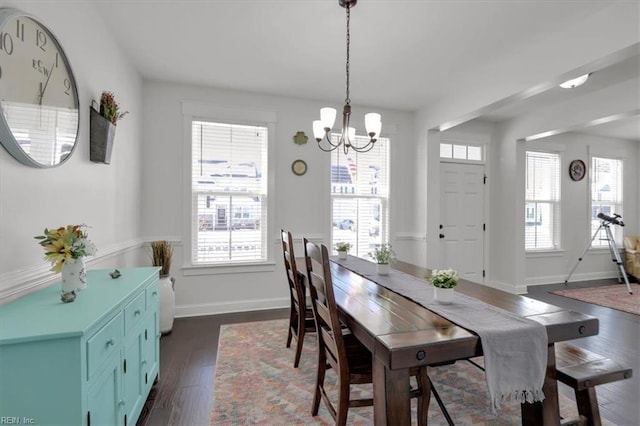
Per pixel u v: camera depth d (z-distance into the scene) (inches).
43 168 58.9
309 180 150.4
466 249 179.2
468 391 79.7
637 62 106.4
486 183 183.0
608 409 72.0
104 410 47.8
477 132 180.5
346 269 99.7
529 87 102.1
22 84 52.2
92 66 81.0
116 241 98.1
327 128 86.7
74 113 69.4
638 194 217.6
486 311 58.8
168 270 116.0
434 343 45.2
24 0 53.6
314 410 69.2
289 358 96.0
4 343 37.7
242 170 141.3
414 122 167.0
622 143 215.8
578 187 204.7
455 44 101.6
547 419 55.1
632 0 76.0
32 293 55.6
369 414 70.6
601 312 139.8
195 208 136.1
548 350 55.4
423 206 159.8
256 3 82.1
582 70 89.9
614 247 191.9
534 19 87.6
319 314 67.1
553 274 198.8
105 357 47.9
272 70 119.9
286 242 99.2
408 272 95.6
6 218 50.3
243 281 140.9
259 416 69.0
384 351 44.6
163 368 89.2
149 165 129.2
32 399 39.1
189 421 67.2
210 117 135.4
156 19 88.5
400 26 91.7
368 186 160.9
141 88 126.0
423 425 61.9
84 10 76.5
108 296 54.7
